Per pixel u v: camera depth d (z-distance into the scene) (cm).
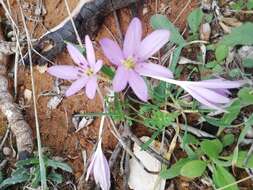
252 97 23
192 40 26
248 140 24
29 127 27
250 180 24
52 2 28
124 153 25
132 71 19
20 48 28
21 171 26
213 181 23
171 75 19
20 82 28
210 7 26
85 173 26
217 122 23
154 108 24
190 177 23
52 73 20
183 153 25
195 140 24
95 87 20
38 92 28
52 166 26
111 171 25
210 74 25
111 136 26
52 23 28
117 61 19
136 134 25
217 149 23
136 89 19
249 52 25
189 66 26
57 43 27
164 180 24
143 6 27
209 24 26
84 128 27
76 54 20
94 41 27
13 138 27
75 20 27
